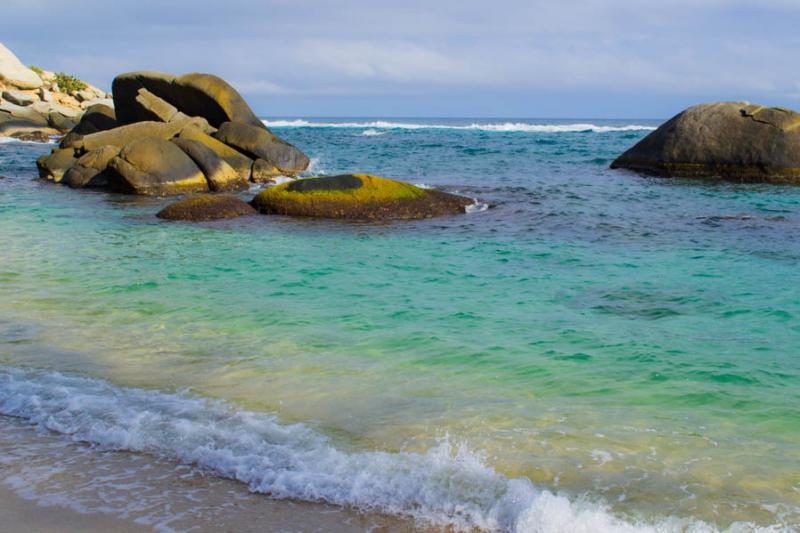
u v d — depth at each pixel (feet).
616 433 17.11
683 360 22.12
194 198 51.55
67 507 14.08
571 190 65.05
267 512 13.97
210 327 25.79
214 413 18.34
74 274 33.96
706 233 44.16
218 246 40.75
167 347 23.57
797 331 24.95
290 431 17.29
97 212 53.52
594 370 21.31
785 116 72.08
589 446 16.46
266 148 76.33
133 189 64.03
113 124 100.32
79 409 18.56
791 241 41.42
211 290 31.07
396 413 18.29
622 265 35.63
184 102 88.84
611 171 81.87
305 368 21.59
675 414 18.22
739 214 51.67
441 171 83.97
